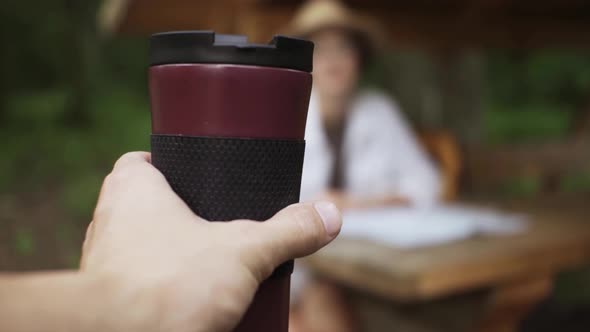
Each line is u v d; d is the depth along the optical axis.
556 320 3.46
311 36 2.43
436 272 1.47
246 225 0.37
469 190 3.27
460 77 5.52
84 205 6.43
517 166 3.24
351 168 2.51
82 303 0.32
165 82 0.38
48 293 0.32
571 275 4.02
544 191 3.29
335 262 1.63
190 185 0.38
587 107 3.54
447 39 3.14
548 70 13.98
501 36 3.34
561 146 3.34
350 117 2.55
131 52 17.11
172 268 0.35
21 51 15.77
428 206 2.36
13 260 4.94
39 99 15.53
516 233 1.88
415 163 2.66
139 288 0.34
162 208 0.37
